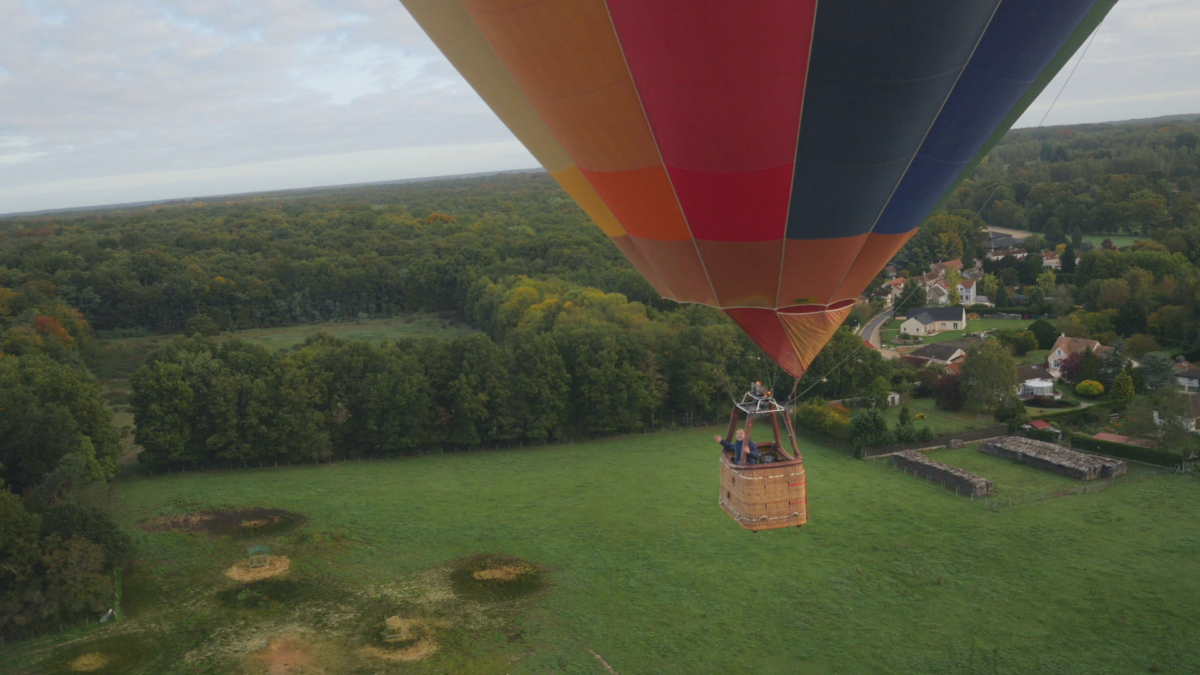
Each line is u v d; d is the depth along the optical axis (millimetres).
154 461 54219
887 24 13406
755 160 15562
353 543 41375
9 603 32188
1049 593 34375
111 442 52688
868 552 38906
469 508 46531
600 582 36438
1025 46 15328
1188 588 34344
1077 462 49062
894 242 18734
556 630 32281
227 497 49000
